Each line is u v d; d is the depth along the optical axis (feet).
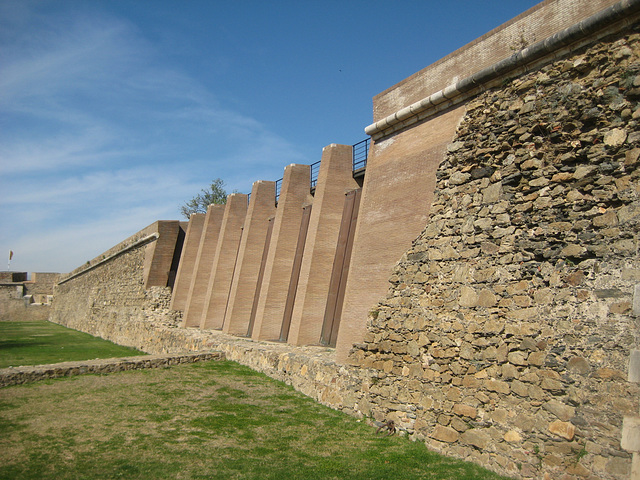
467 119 35.27
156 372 58.70
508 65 32.01
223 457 31.76
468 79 35.09
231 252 98.84
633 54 25.82
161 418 40.22
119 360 60.90
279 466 30.19
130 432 36.52
